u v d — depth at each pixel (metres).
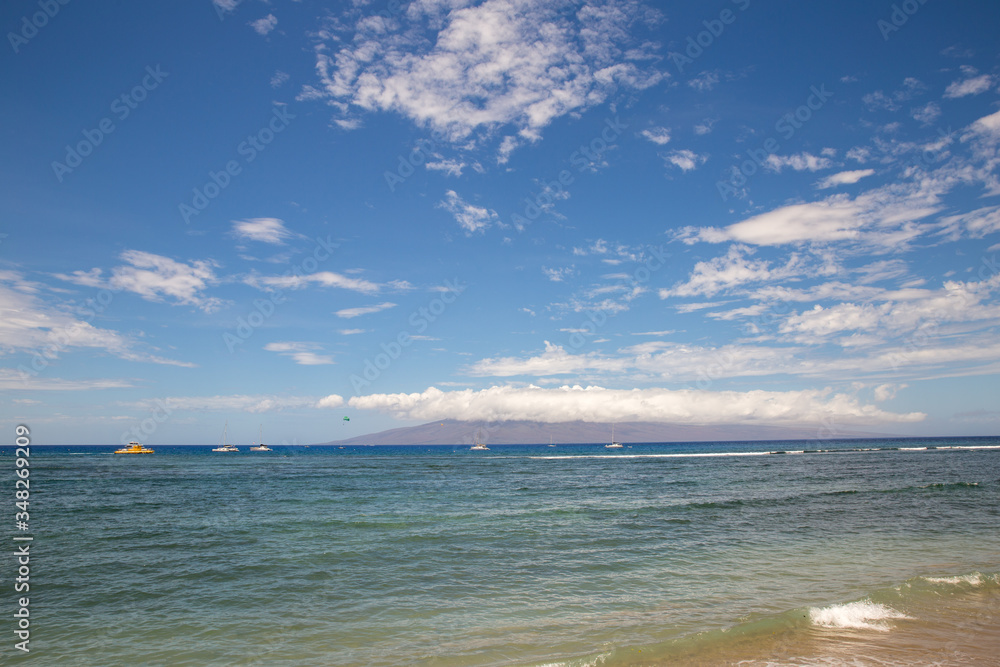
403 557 17.36
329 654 9.93
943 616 11.53
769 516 26.20
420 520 24.88
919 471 59.38
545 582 14.60
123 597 13.34
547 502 32.56
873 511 27.94
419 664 9.39
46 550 18.47
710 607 12.44
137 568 16.08
